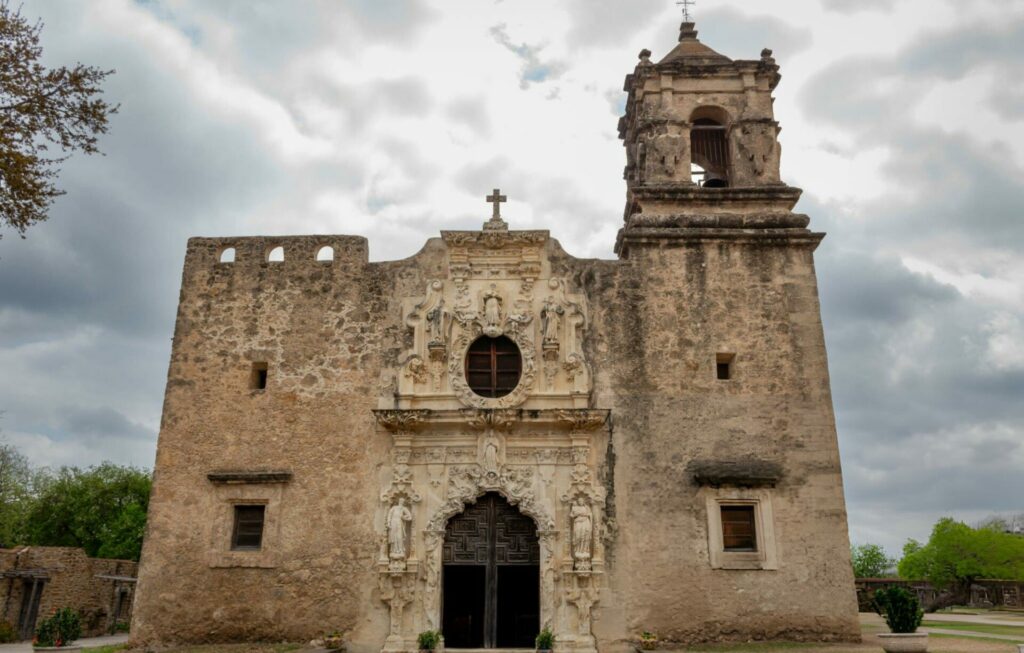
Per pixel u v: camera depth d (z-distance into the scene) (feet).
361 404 64.08
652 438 62.49
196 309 67.46
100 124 45.37
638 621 58.29
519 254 67.00
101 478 172.14
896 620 49.57
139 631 59.67
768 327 65.46
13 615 100.53
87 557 111.75
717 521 60.59
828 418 63.16
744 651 54.19
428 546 59.77
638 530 60.34
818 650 53.83
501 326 64.90
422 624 58.44
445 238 66.90
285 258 68.44
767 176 70.49
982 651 49.47
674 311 65.77
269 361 65.82
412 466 61.87
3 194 42.32
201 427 64.34
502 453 61.77
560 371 63.87
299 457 63.10
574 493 60.34
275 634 59.16
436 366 64.18
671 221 67.97
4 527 158.61
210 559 60.80
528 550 60.54
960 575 121.90
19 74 42.83
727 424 63.05
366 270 67.67
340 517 61.36
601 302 65.87
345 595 59.67
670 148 70.95
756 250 67.36
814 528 60.54
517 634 63.26
